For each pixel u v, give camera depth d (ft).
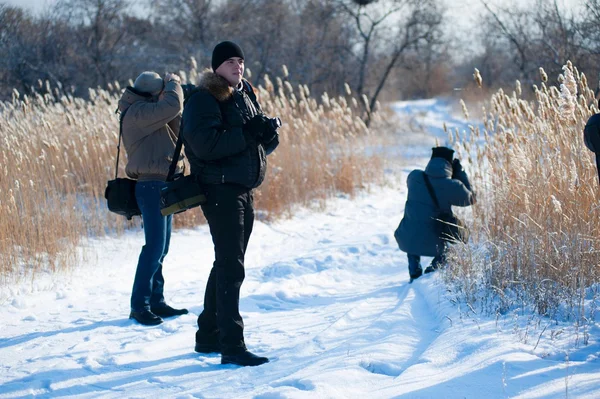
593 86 60.85
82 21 108.78
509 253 24.53
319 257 34.96
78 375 18.52
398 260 35.68
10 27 103.09
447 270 26.84
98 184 41.04
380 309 25.14
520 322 20.21
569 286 21.52
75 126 45.75
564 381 14.71
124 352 20.45
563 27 68.74
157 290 25.14
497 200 28.89
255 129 18.60
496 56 132.26
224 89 18.35
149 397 16.63
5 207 30.73
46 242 31.22
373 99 115.65
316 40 124.57
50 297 27.37
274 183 47.19
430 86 186.80
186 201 18.42
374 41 123.85
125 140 24.23
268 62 120.67
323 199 51.90
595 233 23.32
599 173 18.16
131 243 36.60
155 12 117.70
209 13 119.96
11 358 20.31
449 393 14.80
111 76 107.45
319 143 54.39
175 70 110.11
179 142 19.79
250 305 27.22
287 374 17.72
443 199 29.50
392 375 17.28
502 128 32.09
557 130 28.32
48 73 99.60
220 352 20.34
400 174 64.54
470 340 18.63
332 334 21.66
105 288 28.94
